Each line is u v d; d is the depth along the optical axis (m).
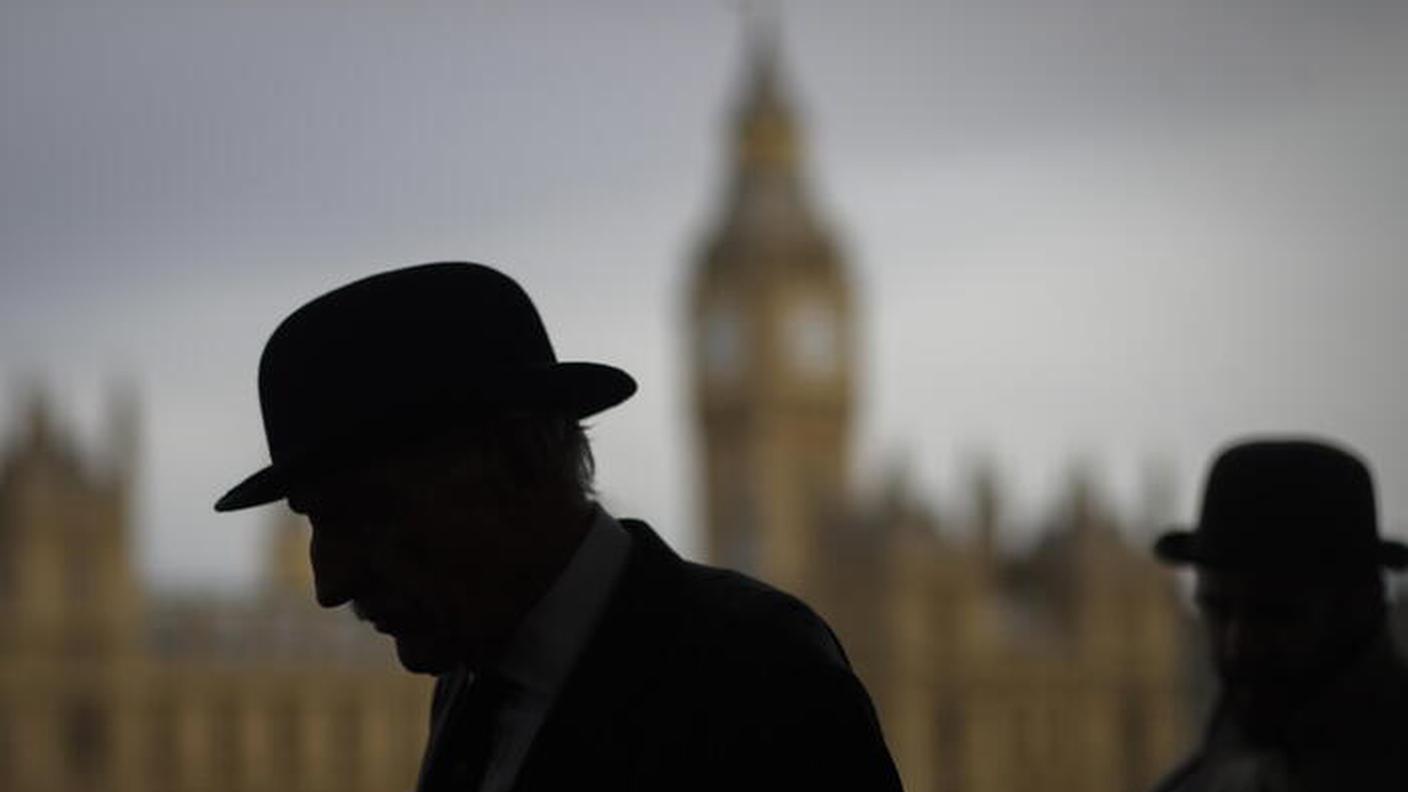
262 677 87.38
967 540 96.69
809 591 99.31
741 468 106.81
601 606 4.88
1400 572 7.73
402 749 89.62
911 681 94.31
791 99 110.50
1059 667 97.56
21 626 83.12
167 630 86.75
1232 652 7.17
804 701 4.64
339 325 4.74
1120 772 98.12
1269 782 7.11
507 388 4.74
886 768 4.70
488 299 4.84
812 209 109.56
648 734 4.69
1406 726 7.05
